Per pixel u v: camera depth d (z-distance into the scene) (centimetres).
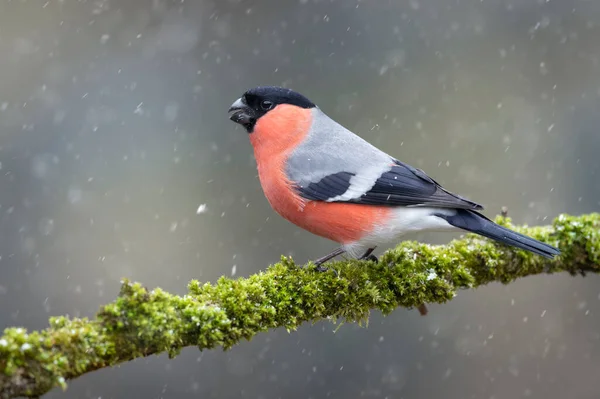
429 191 739
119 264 1279
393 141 1377
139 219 1319
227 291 599
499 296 1280
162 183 1351
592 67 1411
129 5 1473
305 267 666
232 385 1188
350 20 1452
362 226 741
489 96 1406
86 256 1283
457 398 1201
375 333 1234
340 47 1440
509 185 1340
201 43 1445
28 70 1418
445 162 1369
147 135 1386
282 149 780
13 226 1293
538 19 1441
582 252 785
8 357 476
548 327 1250
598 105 1384
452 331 1254
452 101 1414
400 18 1447
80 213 1317
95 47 1445
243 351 1202
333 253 763
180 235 1309
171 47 1443
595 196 1313
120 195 1335
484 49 1442
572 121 1380
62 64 1430
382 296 681
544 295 1279
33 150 1357
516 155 1362
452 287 705
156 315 538
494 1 1449
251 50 1441
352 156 767
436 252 724
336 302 665
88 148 1366
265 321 611
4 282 1246
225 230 1322
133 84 1418
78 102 1400
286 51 1435
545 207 1320
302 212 764
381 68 1427
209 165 1369
